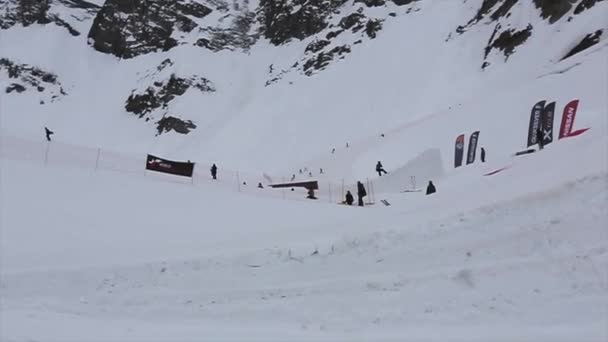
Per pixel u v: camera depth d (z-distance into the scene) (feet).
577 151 43.83
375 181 113.70
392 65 331.98
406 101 284.00
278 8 458.09
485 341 23.11
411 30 366.02
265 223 59.57
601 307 25.16
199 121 365.40
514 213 35.14
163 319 29.60
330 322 27.53
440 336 24.21
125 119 398.42
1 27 517.96
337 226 45.11
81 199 66.74
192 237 52.19
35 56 467.11
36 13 536.01
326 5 431.43
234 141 314.35
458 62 300.40
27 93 432.66
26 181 71.31
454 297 28.12
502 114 165.07
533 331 23.82
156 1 496.23
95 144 370.73
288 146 286.66
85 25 544.21
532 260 29.81
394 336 24.67
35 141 116.16
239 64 429.38
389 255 34.45
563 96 150.92
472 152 105.81
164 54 459.32
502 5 313.12
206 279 35.22
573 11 253.65
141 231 55.21
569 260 28.94
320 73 364.17
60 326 26.66
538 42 257.34
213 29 460.96
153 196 71.56
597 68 154.81
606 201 32.50
